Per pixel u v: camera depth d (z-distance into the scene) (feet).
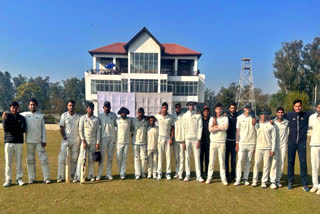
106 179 17.72
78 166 17.03
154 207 12.50
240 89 118.93
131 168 21.62
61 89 218.59
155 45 95.04
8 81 237.66
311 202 13.51
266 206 12.87
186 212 11.95
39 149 16.66
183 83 99.19
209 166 17.06
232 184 16.84
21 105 155.22
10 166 15.90
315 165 15.51
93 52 98.27
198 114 17.85
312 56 128.26
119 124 17.93
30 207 12.35
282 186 16.52
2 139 41.91
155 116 18.33
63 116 17.37
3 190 14.96
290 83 126.41
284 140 16.53
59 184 16.33
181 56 101.55
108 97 76.79
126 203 12.99
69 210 12.01
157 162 18.40
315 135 15.53
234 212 12.05
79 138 17.72
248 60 117.29
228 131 17.63
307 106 72.13
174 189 15.47
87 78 94.63
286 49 130.62
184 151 18.33
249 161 16.76
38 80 250.98
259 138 16.31
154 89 92.99
